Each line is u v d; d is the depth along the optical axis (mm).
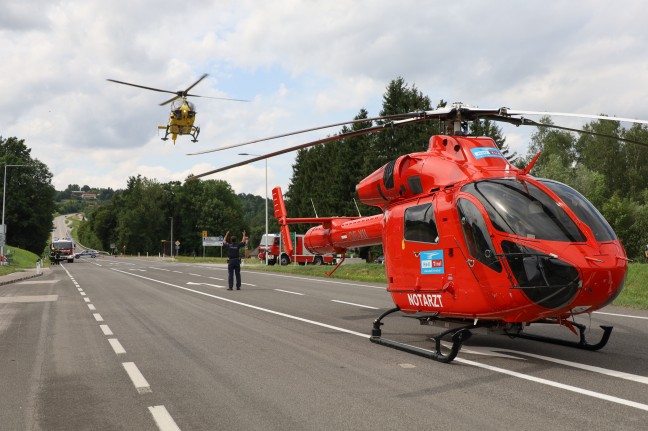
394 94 54531
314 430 4574
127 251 131750
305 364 7168
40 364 7383
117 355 7930
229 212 127312
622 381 6066
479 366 6910
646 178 63125
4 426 4820
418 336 9367
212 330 10195
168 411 5184
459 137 8305
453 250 7512
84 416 5082
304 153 84500
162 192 128375
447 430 4496
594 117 7105
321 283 23156
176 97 26062
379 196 9414
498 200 7051
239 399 5543
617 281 6508
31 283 25703
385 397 5531
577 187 55875
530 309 6711
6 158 82312
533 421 4688
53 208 88438
